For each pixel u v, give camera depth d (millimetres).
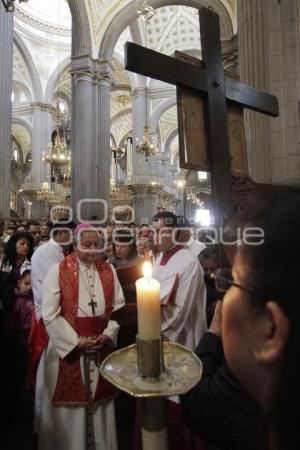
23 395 3309
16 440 2947
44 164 23406
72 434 2242
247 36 5805
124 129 31766
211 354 983
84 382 2250
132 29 20250
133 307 2705
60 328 2229
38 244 5953
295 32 4359
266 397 480
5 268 3990
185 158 1409
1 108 8766
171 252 2453
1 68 8781
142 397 710
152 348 790
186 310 2283
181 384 765
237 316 517
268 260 467
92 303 2316
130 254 3758
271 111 1737
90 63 13828
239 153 1644
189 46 21250
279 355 448
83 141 13305
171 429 2047
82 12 13586
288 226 472
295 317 439
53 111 24203
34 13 21391
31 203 23359
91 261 2408
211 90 1474
